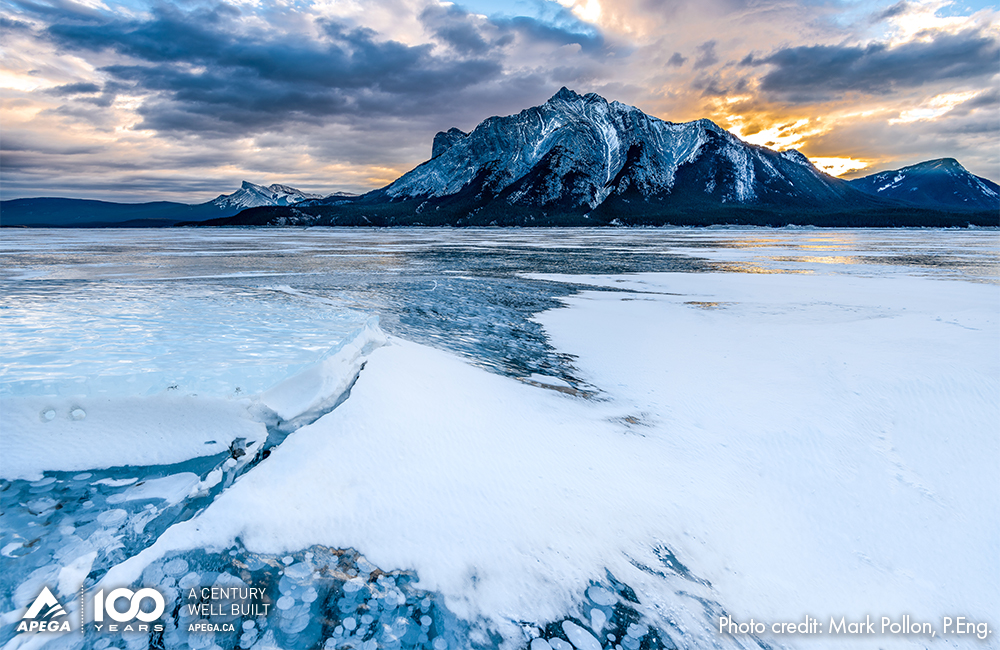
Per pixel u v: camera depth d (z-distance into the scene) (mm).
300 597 4062
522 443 7023
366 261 41875
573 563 4953
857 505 6793
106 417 5477
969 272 33219
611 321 17422
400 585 4359
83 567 4008
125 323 9695
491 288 25703
